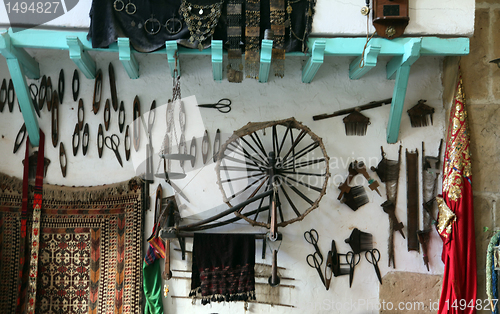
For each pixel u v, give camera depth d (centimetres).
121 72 282
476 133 270
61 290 262
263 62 242
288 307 268
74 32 246
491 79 272
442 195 269
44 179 272
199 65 286
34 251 261
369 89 286
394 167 278
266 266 270
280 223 249
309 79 279
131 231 267
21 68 254
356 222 276
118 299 260
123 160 276
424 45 247
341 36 251
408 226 275
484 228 264
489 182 267
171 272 260
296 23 247
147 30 243
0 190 268
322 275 269
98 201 271
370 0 250
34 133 269
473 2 249
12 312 259
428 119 283
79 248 266
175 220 266
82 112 279
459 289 251
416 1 249
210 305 268
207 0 244
